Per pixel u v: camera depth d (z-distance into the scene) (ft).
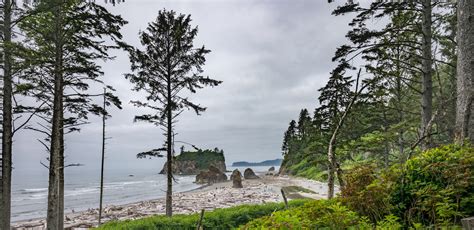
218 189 198.49
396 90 47.93
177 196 157.69
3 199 37.68
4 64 37.65
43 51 42.91
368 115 44.47
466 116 17.39
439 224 10.71
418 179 12.80
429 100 30.14
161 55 53.47
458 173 11.48
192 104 53.78
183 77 53.72
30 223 88.02
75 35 43.98
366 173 13.88
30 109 44.45
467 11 18.95
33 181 387.75
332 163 20.40
